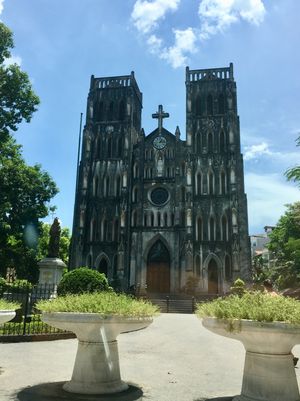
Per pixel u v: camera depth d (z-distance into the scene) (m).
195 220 60.38
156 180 63.38
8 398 8.95
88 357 9.50
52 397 9.02
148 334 24.47
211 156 62.62
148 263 60.47
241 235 58.38
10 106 37.56
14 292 30.28
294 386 8.07
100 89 69.56
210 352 17.59
